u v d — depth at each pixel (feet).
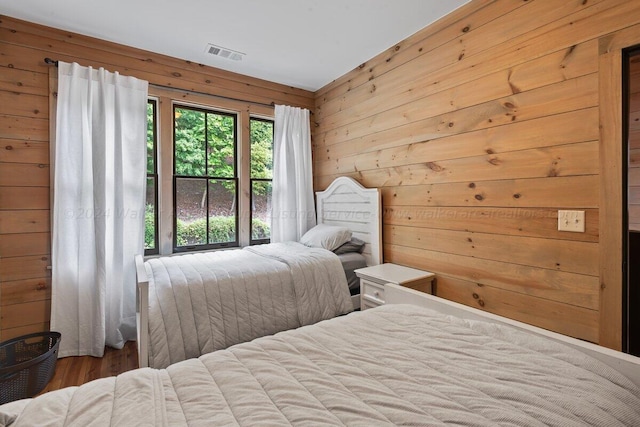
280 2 6.82
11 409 2.51
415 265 8.13
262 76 10.91
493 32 6.27
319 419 2.40
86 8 7.06
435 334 3.81
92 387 2.86
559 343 3.54
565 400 2.50
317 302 7.17
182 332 5.50
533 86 5.65
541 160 5.54
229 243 10.79
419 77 7.92
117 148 8.20
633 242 5.37
